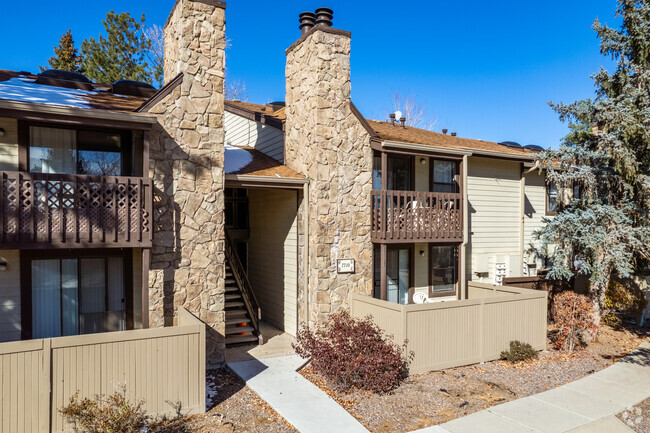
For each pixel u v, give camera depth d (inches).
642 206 472.7
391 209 458.0
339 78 446.9
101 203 310.2
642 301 541.3
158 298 358.0
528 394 329.4
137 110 355.3
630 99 434.6
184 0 370.6
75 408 237.1
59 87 440.1
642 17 441.1
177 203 367.2
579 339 474.3
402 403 308.8
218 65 387.5
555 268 476.4
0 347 233.1
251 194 592.7
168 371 278.8
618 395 327.0
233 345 442.0
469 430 268.4
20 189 287.1
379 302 396.2
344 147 448.1
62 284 338.3
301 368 376.5
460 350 392.2
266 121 550.9
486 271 585.6
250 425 272.1
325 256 435.5
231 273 516.1
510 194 612.7
